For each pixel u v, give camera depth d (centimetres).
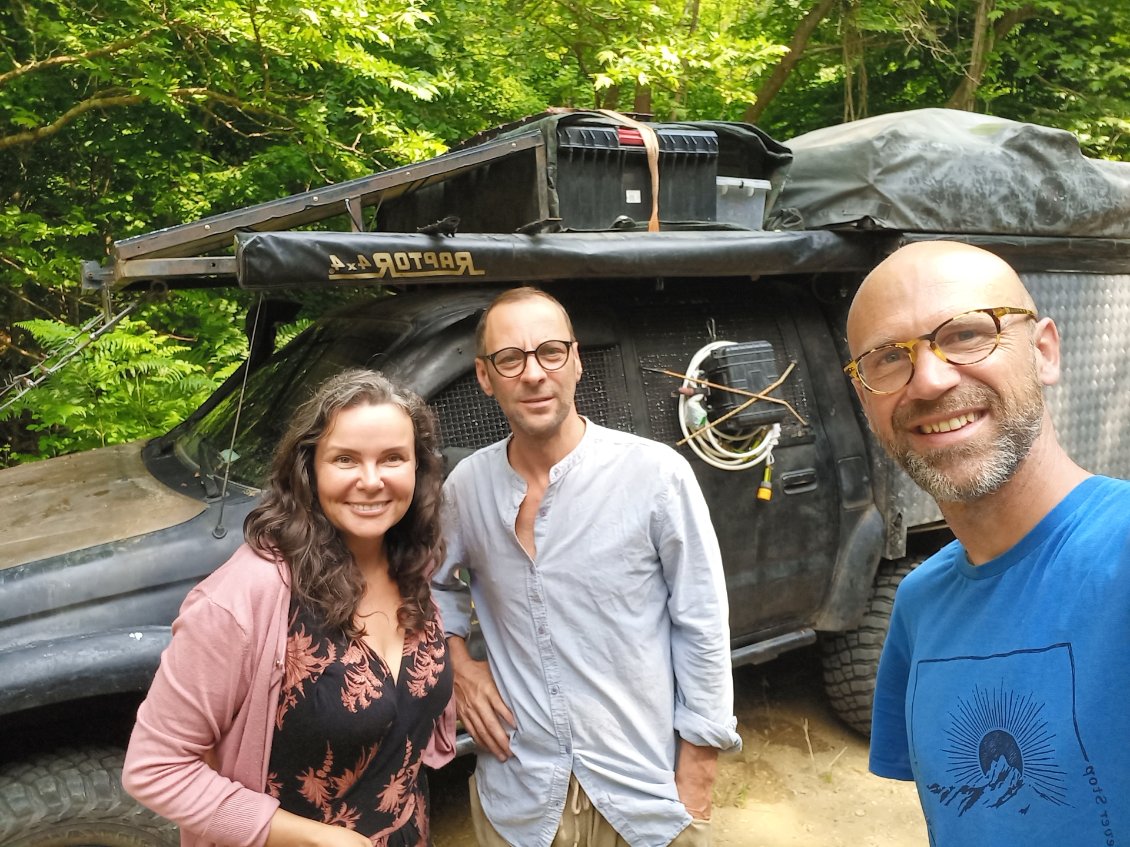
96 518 276
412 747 171
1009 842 109
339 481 160
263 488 280
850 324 135
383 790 167
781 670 456
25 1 616
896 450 130
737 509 331
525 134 319
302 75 696
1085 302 411
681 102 841
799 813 342
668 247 304
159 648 233
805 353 358
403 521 175
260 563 158
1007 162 374
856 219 341
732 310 348
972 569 126
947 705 121
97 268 294
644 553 196
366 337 313
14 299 710
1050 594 114
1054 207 386
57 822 222
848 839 327
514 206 324
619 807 195
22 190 711
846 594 356
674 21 833
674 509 195
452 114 788
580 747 196
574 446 200
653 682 197
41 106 671
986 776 113
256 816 152
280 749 157
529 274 285
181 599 251
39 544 259
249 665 153
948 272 125
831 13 930
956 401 122
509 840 206
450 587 221
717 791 355
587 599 195
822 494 352
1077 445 412
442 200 366
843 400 362
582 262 291
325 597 157
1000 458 121
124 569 247
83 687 223
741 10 977
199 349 637
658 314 332
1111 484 117
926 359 123
